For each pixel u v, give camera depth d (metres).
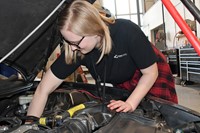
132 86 1.16
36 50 1.10
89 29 0.80
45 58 1.18
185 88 4.03
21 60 1.08
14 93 1.01
